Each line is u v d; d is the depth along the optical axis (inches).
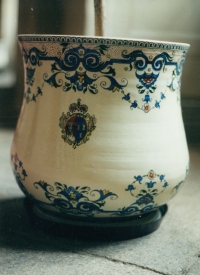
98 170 21.8
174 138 23.6
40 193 23.3
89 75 21.5
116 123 21.8
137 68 21.7
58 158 22.1
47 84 22.4
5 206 29.0
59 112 22.1
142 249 23.6
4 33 76.0
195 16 59.9
